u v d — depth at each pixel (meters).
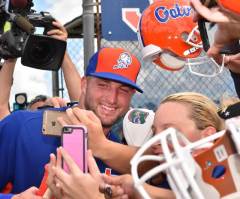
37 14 2.71
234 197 0.98
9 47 2.54
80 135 1.51
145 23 2.21
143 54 2.25
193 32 2.11
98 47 3.31
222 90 3.01
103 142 1.73
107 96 2.32
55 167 1.44
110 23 3.04
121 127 2.96
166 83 3.08
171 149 1.06
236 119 1.00
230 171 0.99
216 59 1.35
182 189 0.95
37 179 2.24
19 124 2.29
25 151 2.25
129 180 1.50
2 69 2.74
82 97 2.43
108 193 1.47
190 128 1.55
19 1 2.60
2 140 2.32
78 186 1.38
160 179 1.76
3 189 2.35
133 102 3.10
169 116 1.58
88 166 1.51
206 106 1.59
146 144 1.03
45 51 2.56
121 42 3.08
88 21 3.09
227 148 0.99
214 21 1.05
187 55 2.16
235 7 1.01
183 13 2.17
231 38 1.13
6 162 2.31
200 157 1.02
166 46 2.15
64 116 1.86
